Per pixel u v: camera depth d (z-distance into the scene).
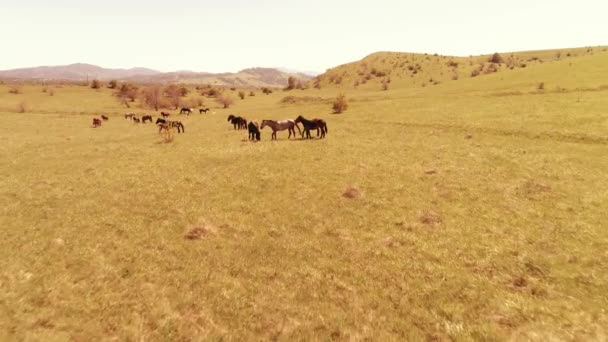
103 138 36.88
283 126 30.16
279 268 10.55
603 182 15.83
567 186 15.79
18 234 13.05
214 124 47.97
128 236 12.87
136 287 9.65
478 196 15.52
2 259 11.18
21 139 35.12
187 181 19.34
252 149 26.48
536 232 11.92
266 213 14.81
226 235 12.89
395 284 9.51
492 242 11.48
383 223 13.45
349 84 122.62
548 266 9.89
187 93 104.88
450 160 21.33
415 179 18.23
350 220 13.85
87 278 10.12
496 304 8.38
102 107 71.88
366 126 35.25
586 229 11.77
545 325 7.53
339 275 10.06
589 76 48.00
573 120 27.75
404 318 8.12
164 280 9.99
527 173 18.02
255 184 18.50
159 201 16.42
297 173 20.05
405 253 11.14
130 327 8.02
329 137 30.45
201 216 14.59
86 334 7.82
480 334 7.39
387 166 20.75
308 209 15.08
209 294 9.28
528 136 25.67
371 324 7.97
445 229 12.63
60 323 8.15
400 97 57.88
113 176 20.69
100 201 16.56
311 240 12.33
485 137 26.77
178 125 39.03
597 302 8.20
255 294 9.27
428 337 7.48
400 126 33.69
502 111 35.03
